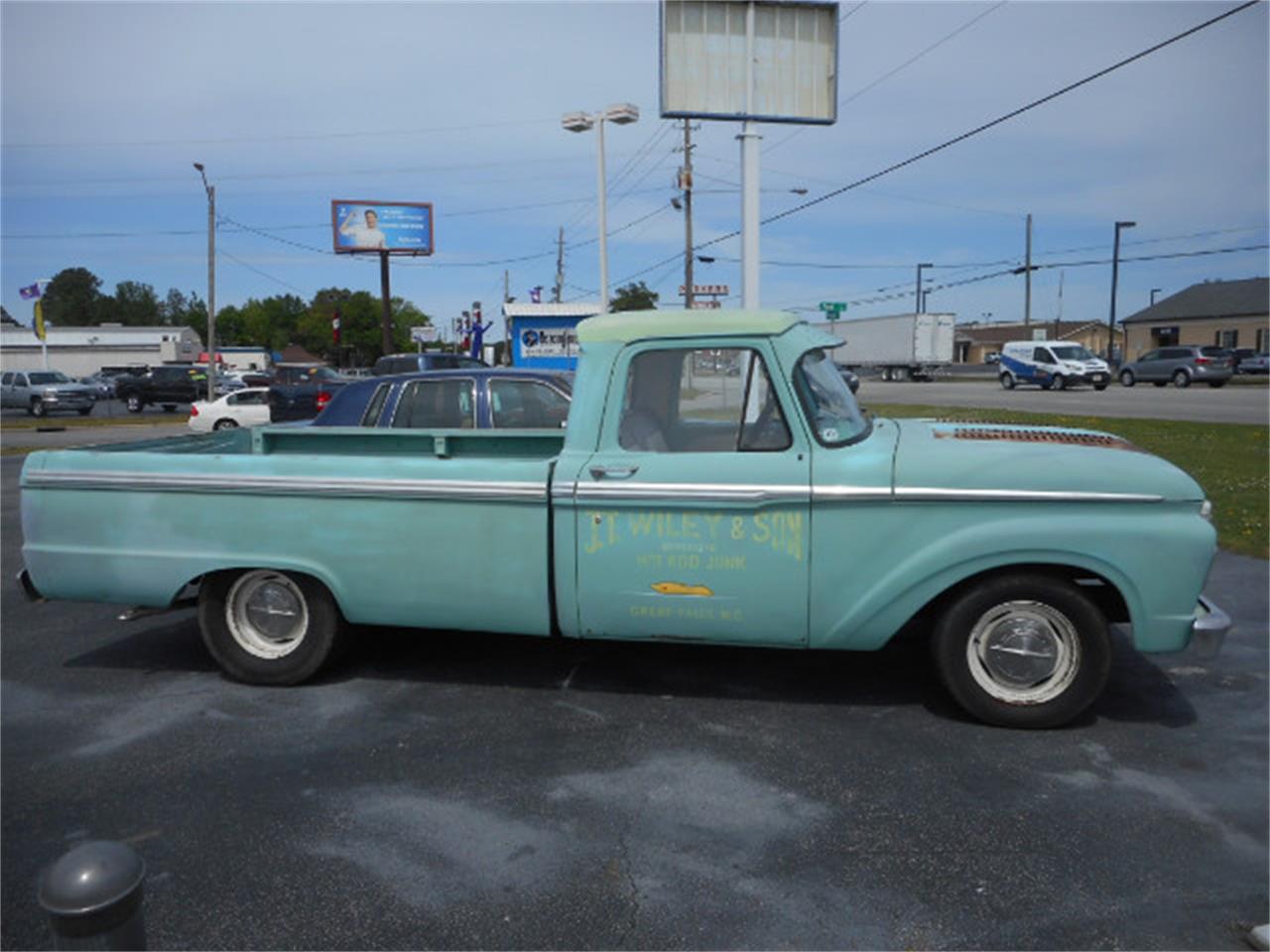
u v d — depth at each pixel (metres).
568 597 4.36
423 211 48.12
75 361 73.19
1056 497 3.92
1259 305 64.25
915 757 3.90
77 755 4.07
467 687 4.77
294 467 4.57
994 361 69.44
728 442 4.28
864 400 29.84
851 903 2.91
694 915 2.87
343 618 4.80
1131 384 38.44
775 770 3.80
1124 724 4.20
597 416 4.37
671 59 12.19
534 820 3.44
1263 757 3.87
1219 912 2.85
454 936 2.79
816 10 12.41
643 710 4.44
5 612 6.38
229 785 3.76
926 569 4.02
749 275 12.70
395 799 3.61
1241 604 6.01
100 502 4.79
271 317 121.69
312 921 2.88
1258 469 11.73
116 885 1.50
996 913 2.86
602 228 19.16
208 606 4.83
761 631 4.23
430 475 4.43
